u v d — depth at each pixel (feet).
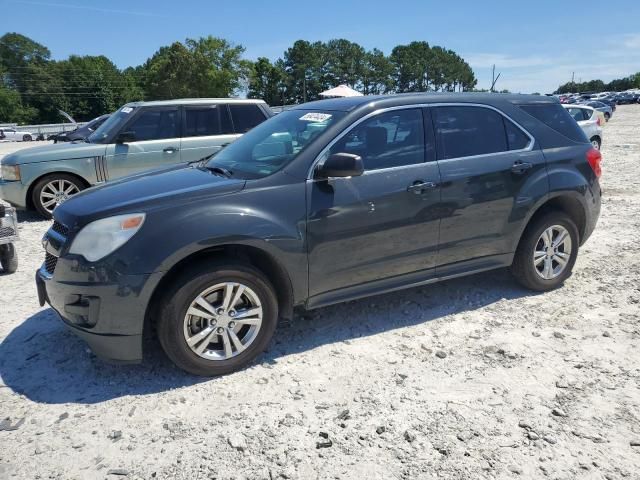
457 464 8.77
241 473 8.69
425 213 13.44
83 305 10.75
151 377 11.63
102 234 10.73
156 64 264.52
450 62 439.22
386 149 13.24
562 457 8.88
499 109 14.99
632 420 9.80
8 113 344.49
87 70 377.30
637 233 22.31
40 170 27.68
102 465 8.93
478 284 16.69
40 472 8.79
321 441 9.41
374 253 13.01
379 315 14.61
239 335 11.87
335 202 12.32
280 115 15.64
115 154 28.48
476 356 12.26
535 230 15.16
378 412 10.23
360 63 373.40
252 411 10.35
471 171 14.02
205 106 30.30
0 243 17.99
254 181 11.88
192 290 10.87
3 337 13.70
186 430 9.80
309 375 11.62
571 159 15.67
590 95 265.95
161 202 11.11
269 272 12.29
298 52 359.05
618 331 13.30
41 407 10.60
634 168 41.75
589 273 17.48
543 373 11.45
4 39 379.14
